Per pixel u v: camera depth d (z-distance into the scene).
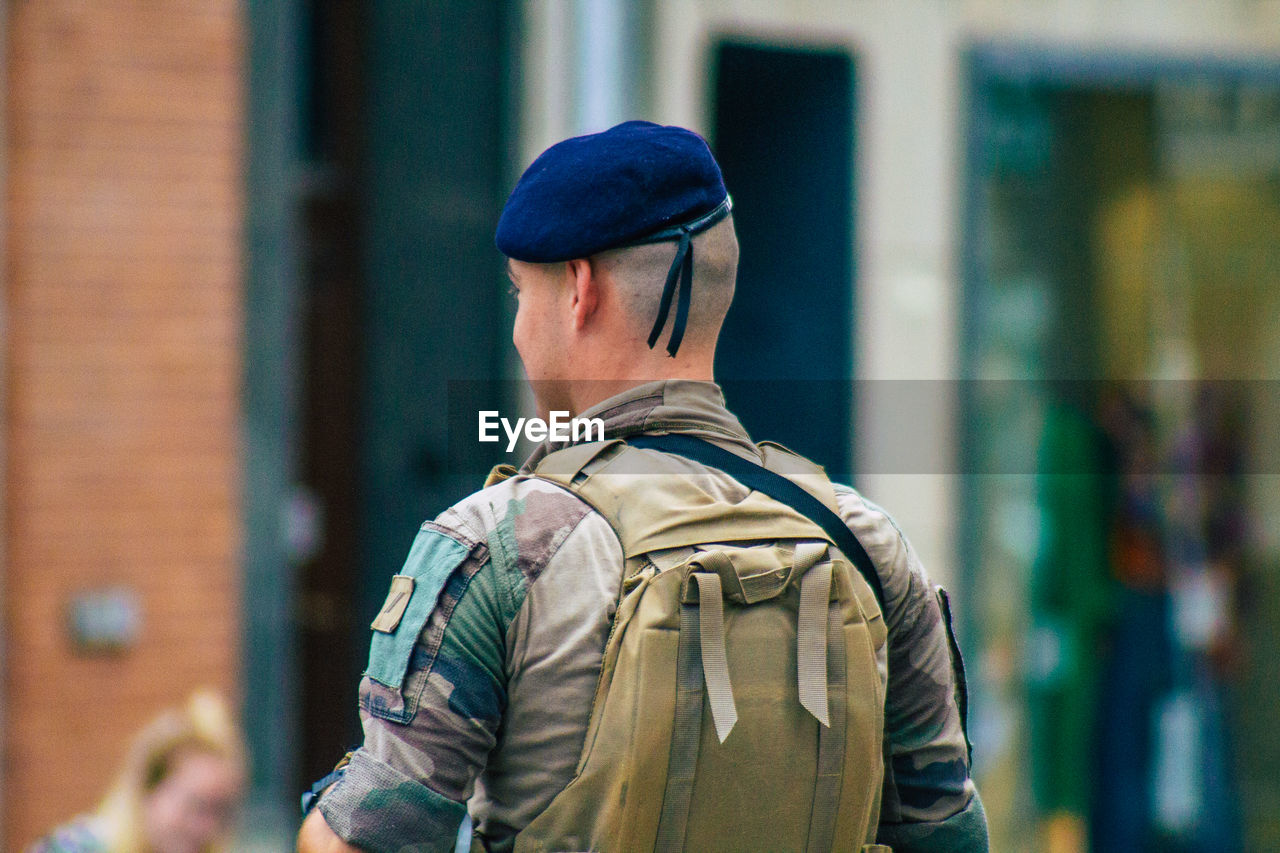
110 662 14.09
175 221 14.31
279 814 14.40
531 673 3.59
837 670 3.72
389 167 14.29
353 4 14.70
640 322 3.98
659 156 3.96
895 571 4.17
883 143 14.31
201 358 14.43
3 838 13.70
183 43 14.26
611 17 11.29
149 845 9.41
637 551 3.65
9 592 13.78
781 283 14.22
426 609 3.59
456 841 3.62
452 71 13.67
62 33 13.86
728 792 3.57
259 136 14.55
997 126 14.69
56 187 13.90
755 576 3.65
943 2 14.42
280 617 14.70
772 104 14.12
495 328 13.62
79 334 14.02
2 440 13.75
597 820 3.52
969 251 14.54
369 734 3.59
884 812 4.35
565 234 3.91
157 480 14.27
